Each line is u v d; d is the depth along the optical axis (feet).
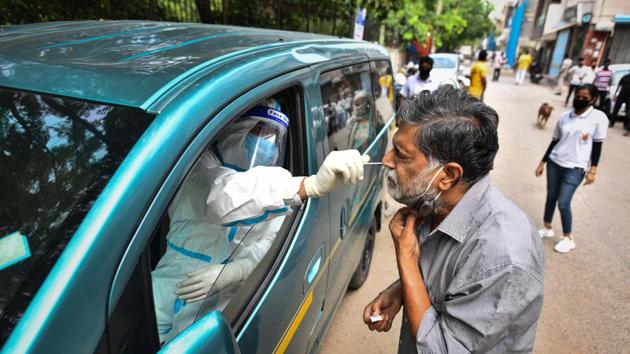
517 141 24.02
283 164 4.90
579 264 10.89
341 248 6.46
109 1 13.53
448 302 3.13
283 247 4.52
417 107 3.10
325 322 6.26
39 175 2.87
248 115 4.42
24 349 2.16
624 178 17.78
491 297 2.92
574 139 10.69
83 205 2.60
